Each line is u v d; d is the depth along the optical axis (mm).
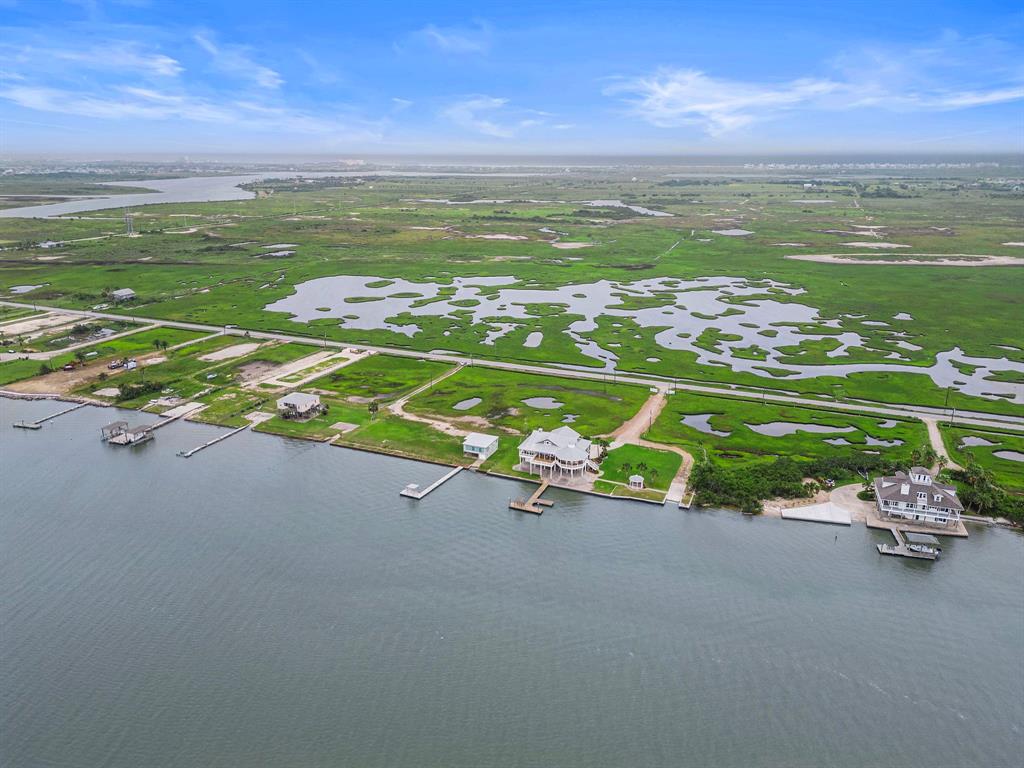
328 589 94188
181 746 69562
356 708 74438
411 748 69500
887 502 112750
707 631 86875
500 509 116062
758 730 72438
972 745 70875
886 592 94938
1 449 139125
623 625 87750
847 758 69188
